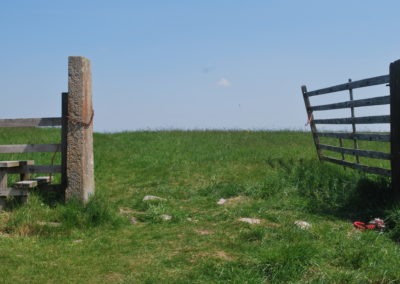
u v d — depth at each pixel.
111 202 6.55
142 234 5.31
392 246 4.66
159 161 9.55
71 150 6.05
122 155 10.17
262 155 9.99
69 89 6.08
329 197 6.59
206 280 3.96
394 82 6.00
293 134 14.57
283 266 3.98
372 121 6.84
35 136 12.85
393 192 5.99
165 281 3.95
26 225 5.32
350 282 3.82
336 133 8.31
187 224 5.70
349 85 7.51
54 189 6.24
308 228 5.16
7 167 6.02
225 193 7.20
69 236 5.22
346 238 4.83
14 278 4.05
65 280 4.04
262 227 5.25
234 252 4.59
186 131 15.44
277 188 7.12
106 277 4.11
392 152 6.04
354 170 7.59
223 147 11.32
